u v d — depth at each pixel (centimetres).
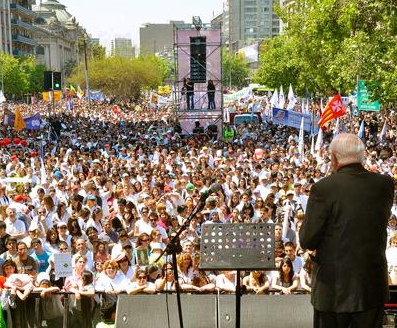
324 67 4525
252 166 2500
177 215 1625
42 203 1531
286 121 3375
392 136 3653
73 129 4534
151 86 13150
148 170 2181
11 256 1047
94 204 1522
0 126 4262
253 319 652
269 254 499
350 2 2392
